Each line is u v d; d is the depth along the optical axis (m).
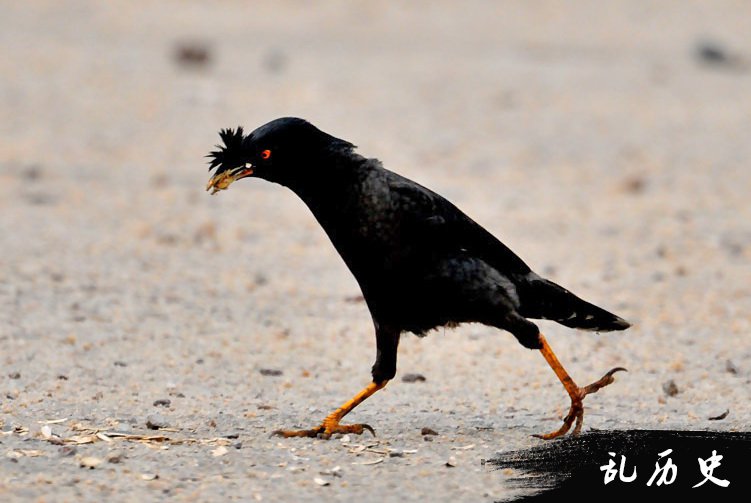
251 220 19.22
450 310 8.91
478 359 12.02
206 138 26.05
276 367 11.73
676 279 15.59
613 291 14.90
